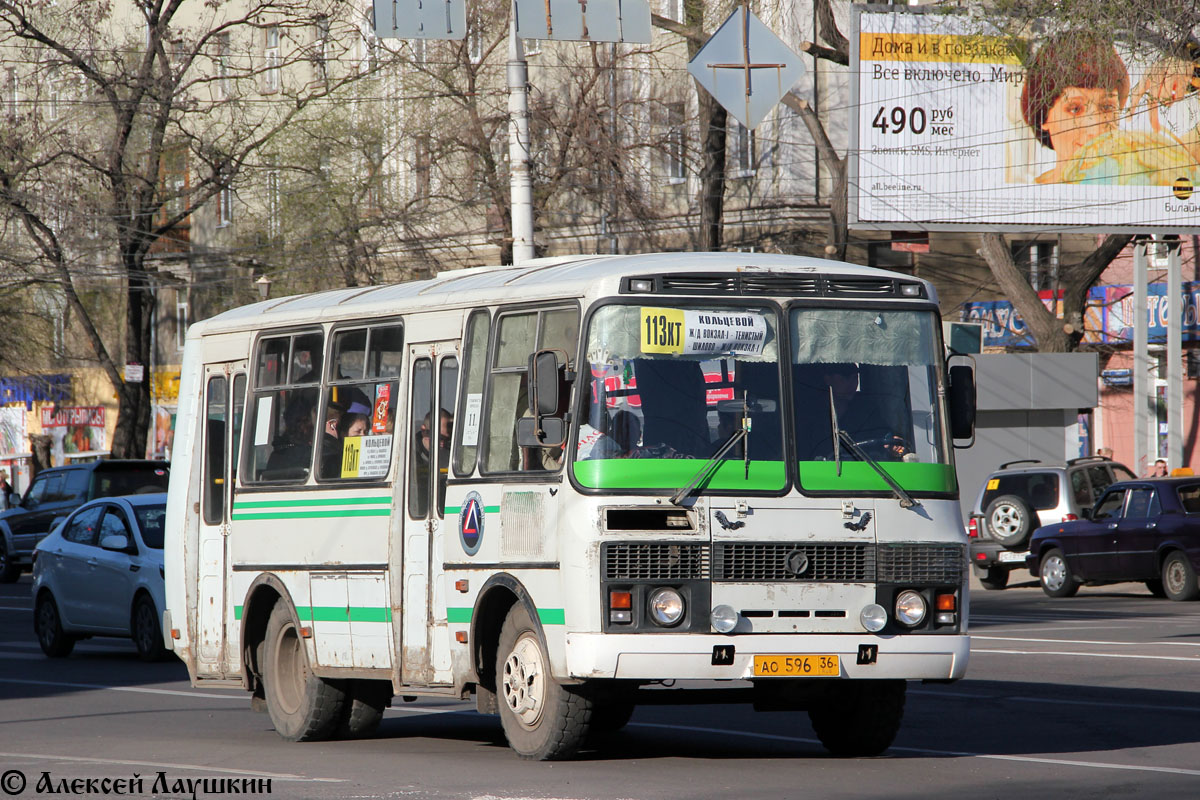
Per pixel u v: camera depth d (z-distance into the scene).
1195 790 29.72
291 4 143.12
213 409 44.88
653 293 32.66
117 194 140.25
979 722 41.16
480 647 34.88
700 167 127.19
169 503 46.12
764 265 33.62
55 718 45.72
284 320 42.47
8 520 115.19
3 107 143.12
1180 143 114.25
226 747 38.75
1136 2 99.44
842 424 32.97
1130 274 141.75
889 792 29.67
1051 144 113.00
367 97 138.00
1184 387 130.88
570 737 32.88
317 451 40.34
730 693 33.91
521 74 69.06
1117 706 43.81
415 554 36.88
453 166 132.25
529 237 68.94
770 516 32.03
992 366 111.69
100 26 171.12
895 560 32.62
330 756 36.50
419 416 37.44
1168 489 84.31
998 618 75.44
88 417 192.12
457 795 29.64
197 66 160.75
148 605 63.03
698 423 32.28
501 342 35.22
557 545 32.19
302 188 139.62
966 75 111.94
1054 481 95.56
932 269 136.62
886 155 111.19
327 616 39.41
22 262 143.88
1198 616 74.00
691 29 121.94
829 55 117.81
